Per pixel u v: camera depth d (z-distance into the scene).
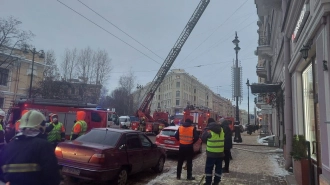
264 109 20.12
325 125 4.93
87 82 43.25
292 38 8.77
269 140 18.44
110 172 6.55
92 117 16.53
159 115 30.56
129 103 57.25
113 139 7.28
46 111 15.41
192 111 23.84
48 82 36.53
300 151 6.81
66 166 6.55
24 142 2.61
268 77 22.94
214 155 7.10
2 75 35.81
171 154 12.75
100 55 44.44
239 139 21.36
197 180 7.84
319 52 5.25
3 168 2.57
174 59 27.64
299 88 8.63
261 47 19.88
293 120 9.44
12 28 29.95
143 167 8.12
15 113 15.33
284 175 8.78
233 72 21.62
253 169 9.85
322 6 4.63
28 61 38.50
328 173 4.77
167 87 94.94
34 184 2.51
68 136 15.77
